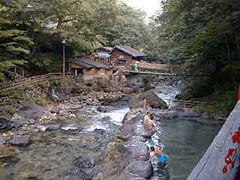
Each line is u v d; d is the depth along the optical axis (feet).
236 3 46.47
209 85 72.84
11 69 68.85
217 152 4.95
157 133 43.47
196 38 58.13
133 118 49.21
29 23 69.46
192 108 62.13
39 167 30.66
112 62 127.75
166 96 89.25
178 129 46.68
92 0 93.20
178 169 28.76
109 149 34.76
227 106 55.42
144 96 69.51
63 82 80.69
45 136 43.57
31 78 70.03
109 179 26.02
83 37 91.76
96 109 67.97
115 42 154.30
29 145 38.73
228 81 67.51
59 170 29.84
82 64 97.86
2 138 40.57
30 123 50.14
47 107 63.57
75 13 83.46
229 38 61.05
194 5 56.95
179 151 34.88
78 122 53.98
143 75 121.80
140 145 33.65
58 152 35.99
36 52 81.51
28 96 61.46
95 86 91.50
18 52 65.05
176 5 62.49
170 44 88.02
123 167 27.76
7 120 47.55
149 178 25.66
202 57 68.85
